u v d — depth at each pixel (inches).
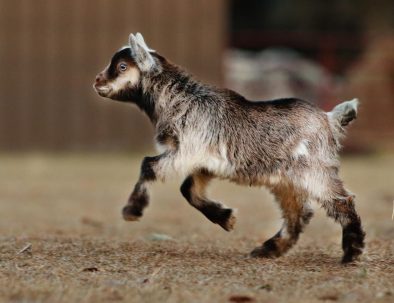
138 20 1742.1
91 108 1755.7
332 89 1780.3
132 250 673.0
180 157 631.2
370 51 1796.3
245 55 1898.4
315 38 1820.9
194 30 1740.9
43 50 1753.2
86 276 572.1
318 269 601.0
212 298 511.2
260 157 621.3
